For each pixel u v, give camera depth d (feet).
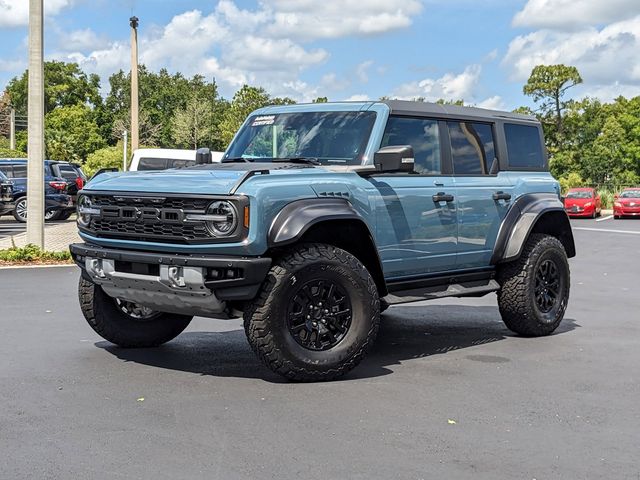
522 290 26.66
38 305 33.40
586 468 14.52
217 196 19.24
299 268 19.74
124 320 24.12
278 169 20.80
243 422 16.94
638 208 136.46
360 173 22.00
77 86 379.14
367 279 20.72
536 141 28.86
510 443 15.84
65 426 16.57
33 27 51.47
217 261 19.04
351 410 17.93
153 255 19.97
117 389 19.60
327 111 23.81
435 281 24.66
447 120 25.31
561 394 19.65
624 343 26.48
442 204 24.23
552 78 257.75
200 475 13.87
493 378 21.22
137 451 15.07
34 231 52.60
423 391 19.71
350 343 20.56
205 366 22.21
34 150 52.24
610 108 303.07
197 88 429.38
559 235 29.30
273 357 19.71
